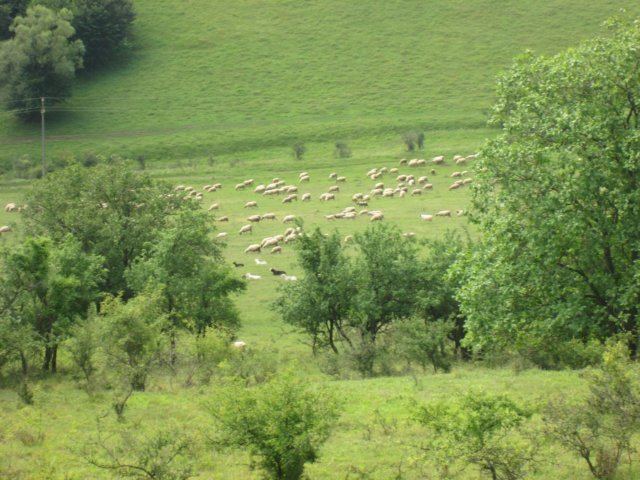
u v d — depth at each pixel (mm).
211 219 85688
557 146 51000
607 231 49125
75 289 71438
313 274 70125
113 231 88812
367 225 121875
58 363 70188
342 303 69562
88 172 96375
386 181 158625
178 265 77688
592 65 51750
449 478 32594
